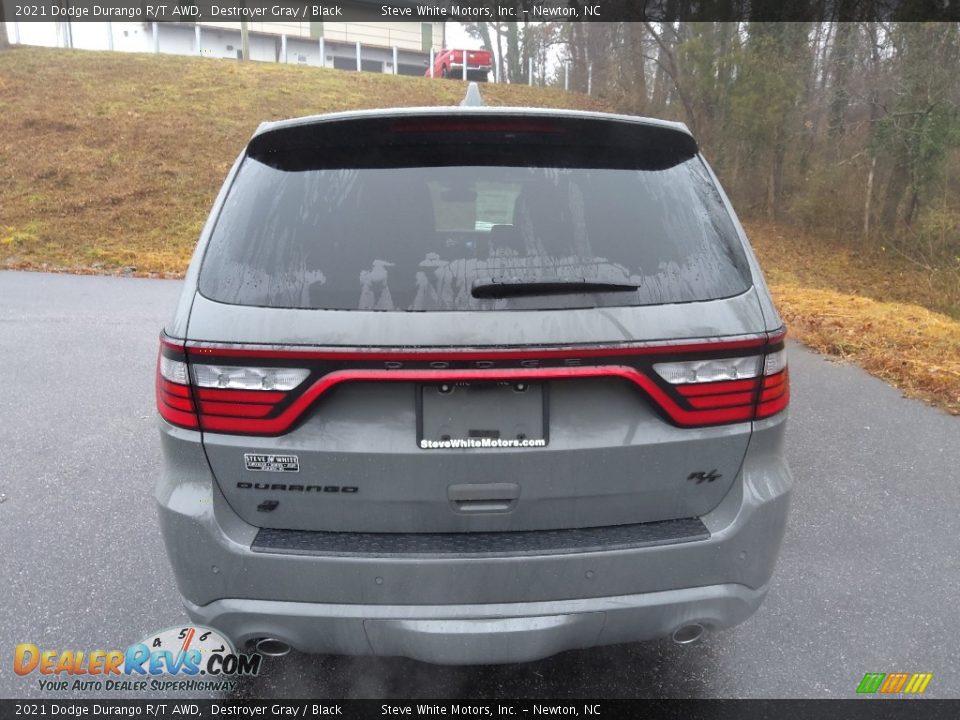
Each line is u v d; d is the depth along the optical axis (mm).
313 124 2125
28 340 6754
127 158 17656
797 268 18719
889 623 2785
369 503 1894
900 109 19578
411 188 2053
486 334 1798
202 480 1917
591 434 1883
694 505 1985
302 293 1864
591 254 1951
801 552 3295
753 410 1958
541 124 2146
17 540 3293
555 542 1907
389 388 1836
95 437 4512
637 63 26203
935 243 18688
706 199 2162
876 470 4199
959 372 6016
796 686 2457
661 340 1842
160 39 40000
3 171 16109
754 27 21281
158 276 10914
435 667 2535
